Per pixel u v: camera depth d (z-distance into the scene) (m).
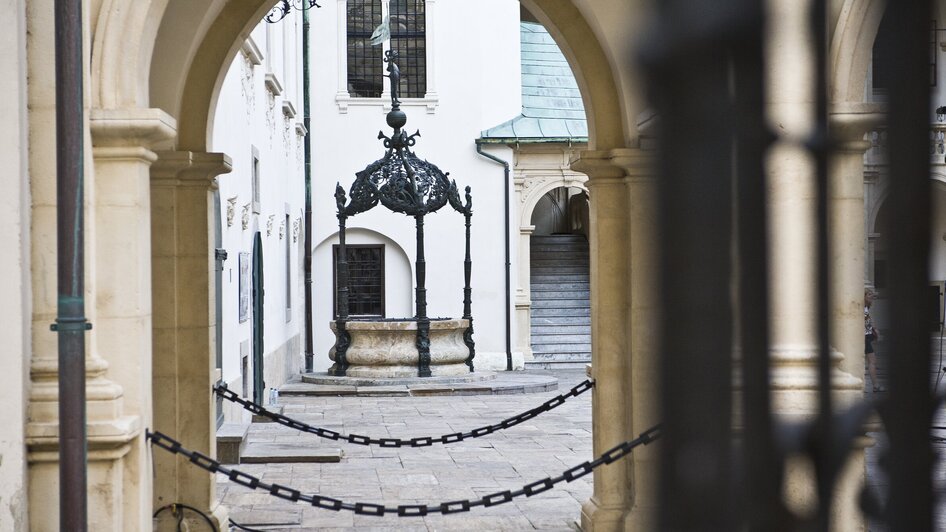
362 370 24.94
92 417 6.59
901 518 1.30
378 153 31.47
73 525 5.20
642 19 1.24
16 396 6.29
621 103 9.20
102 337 6.88
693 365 1.24
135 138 6.82
